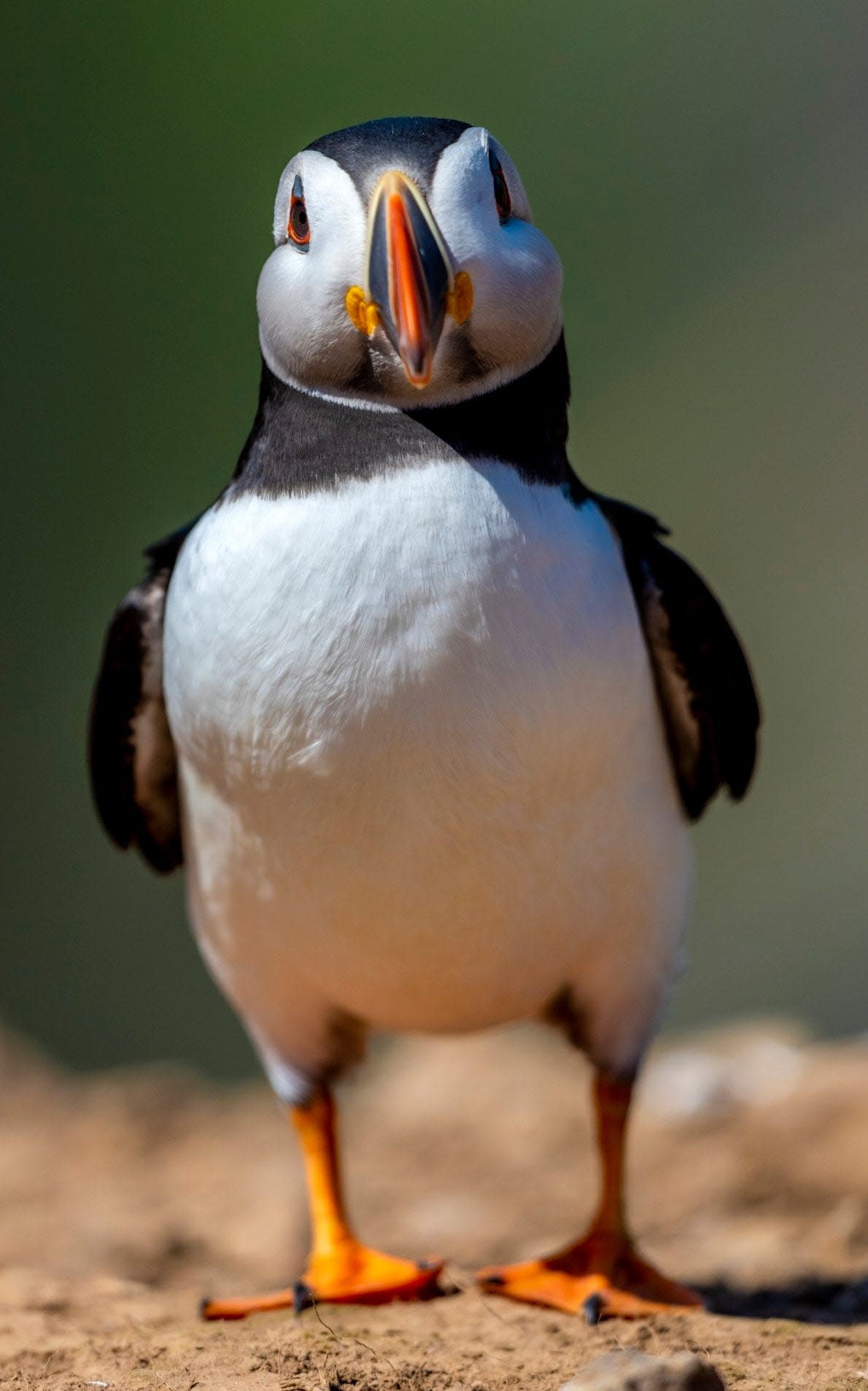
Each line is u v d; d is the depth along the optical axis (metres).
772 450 23.73
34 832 21.81
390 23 25.19
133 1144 13.10
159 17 24.36
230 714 7.29
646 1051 8.28
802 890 21.31
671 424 23.89
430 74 25.33
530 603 7.14
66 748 22.11
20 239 23.50
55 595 22.55
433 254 7.00
